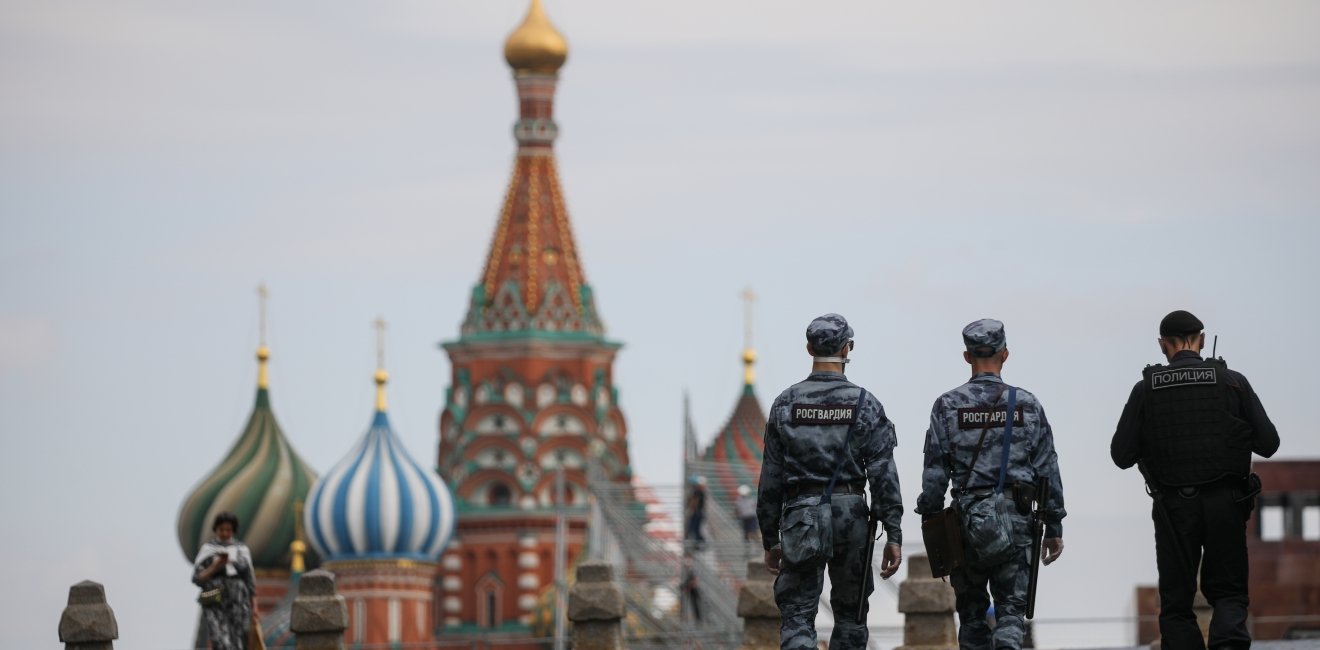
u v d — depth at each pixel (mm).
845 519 49031
